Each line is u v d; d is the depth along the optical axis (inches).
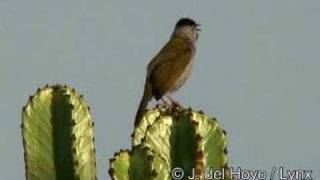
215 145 474.9
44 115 508.7
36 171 510.9
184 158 465.7
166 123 469.1
